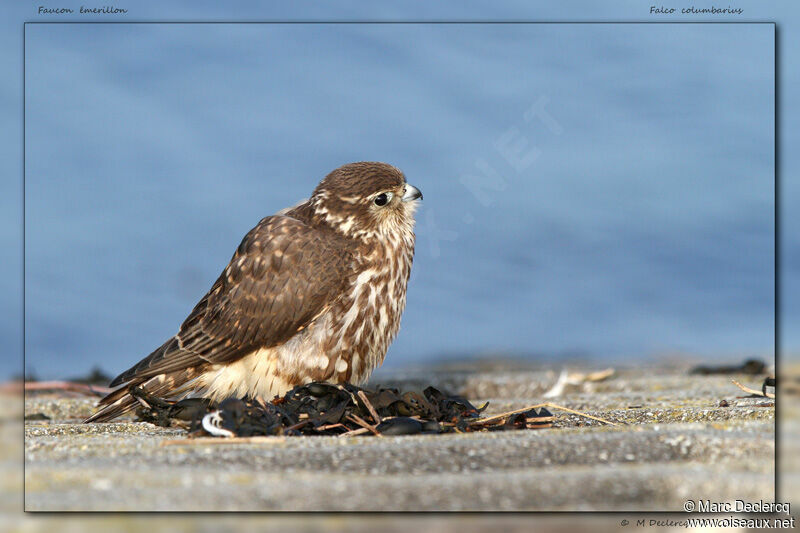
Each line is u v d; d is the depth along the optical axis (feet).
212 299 37.22
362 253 36.37
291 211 39.52
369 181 36.60
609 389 44.93
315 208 37.73
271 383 35.86
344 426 30.48
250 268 36.22
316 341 35.76
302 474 22.68
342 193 36.78
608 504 20.70
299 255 35.88
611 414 33.63
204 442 26.84
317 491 20.97
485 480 21.66
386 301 36.88
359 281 36.06
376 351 37.11
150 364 35.86
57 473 22.67
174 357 36.04
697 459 24.56
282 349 35.81
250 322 35.68
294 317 35.53
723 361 53.31
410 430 29.32
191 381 36.19
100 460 24.41
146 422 34.68
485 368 53.93
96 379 51.21
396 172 37.24
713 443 25.11
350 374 36.47
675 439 25.38
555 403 38.50
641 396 39.60
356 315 36.01
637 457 24.48
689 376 47.16
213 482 21.76
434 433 29.63
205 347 36.01
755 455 24.41
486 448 24.88
